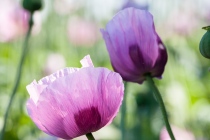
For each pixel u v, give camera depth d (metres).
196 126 5.40
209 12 7.04
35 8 3.65
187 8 6.59
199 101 5.86
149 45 2.23
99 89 1.86
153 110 4.88
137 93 4.86
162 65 2.26
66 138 1.92
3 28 6.24
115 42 2.24
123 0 5.52
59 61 6.09
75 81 1.84
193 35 6.77
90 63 1.90
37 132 5.10
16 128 5.18
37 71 6.27
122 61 2.25
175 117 5.44
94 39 7.03
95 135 4.87
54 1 7.23
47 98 1.83
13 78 6.21
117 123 4.96
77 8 7.23
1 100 5.54
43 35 7.10
